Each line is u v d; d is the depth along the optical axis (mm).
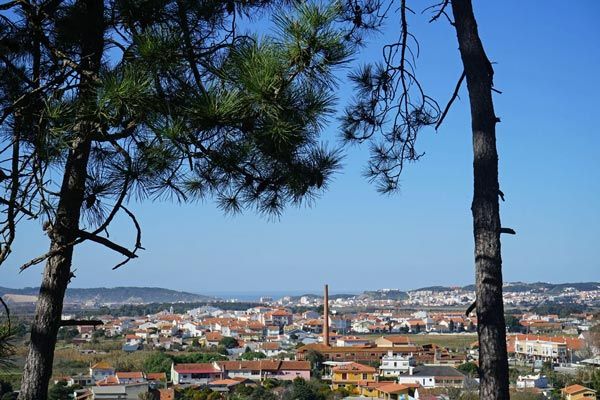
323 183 3822
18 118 3486
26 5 3607
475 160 4148
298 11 3242
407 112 5254
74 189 3723
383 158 5445
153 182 3740
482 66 4230
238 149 3504
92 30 3846
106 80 3172
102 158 3975
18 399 3689
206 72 3422
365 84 5215
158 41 3250
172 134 3230
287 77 3256
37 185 3410
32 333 3740
